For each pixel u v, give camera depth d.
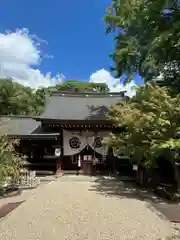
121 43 13.96
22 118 22.30
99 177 16.08
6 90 37.03
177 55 10.39
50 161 18.80
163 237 5.27
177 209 7.72
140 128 9.77
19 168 11.08
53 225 6.09
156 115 9.07
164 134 9.15
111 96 21.03
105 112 18.22
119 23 13.87
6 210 7.77
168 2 8.61
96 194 10.30
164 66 12.73
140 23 10.07
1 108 37.78
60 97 20.81
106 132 17.27
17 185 11.84
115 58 14.44
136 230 5.70
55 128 17.81
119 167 17.88
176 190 10.04
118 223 6.22
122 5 11.46
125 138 10.98
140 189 11.73
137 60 13.73
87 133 17.44
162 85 12.72
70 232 5.56
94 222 6.32
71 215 6.98
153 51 9.91
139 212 7.32
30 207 8.02
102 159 17.95
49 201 8.88
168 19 9.07
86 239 5.12
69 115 18.12
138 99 11.13
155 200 9.18
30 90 41.78
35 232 5.58
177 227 5.95
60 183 13.68
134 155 10.75
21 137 17.91
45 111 18.88
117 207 7.93
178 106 8.84
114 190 11.37
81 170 17.48
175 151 9.62
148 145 9.85
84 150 18.39
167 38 8.60
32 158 18.81
